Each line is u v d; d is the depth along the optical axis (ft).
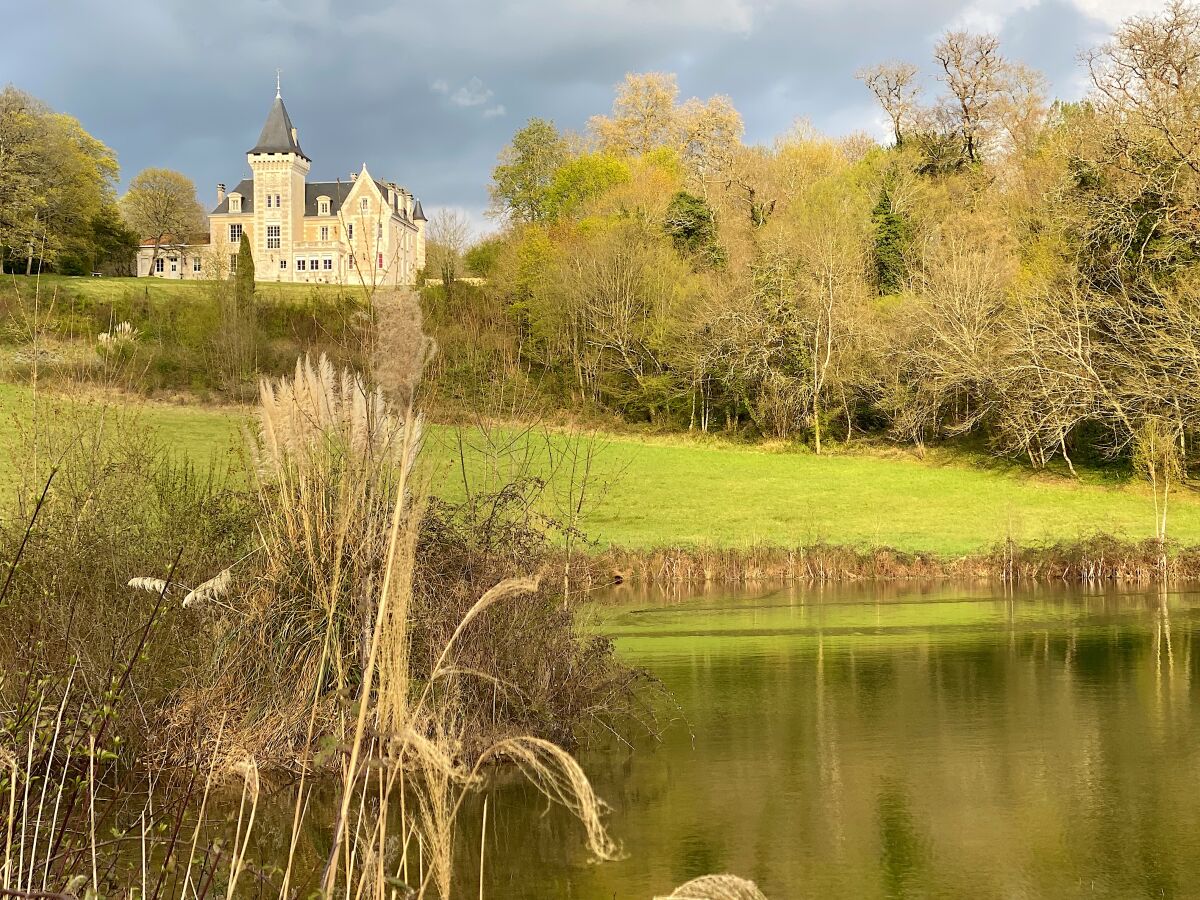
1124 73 105.50
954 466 135.64
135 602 24.02
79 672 20.36
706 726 29.45
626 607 59.67
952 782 23.76
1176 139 101.86
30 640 20.59
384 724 9.60
